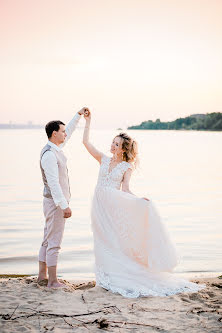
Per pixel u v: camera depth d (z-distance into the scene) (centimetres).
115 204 504
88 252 822
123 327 362
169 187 1961
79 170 2759
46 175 474
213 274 653
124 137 519
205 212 1318
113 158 524
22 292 454
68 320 376
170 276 504
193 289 480
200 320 379
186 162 3541
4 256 796
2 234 989
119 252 500
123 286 471
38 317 382
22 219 1175
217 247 869
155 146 6750
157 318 384
